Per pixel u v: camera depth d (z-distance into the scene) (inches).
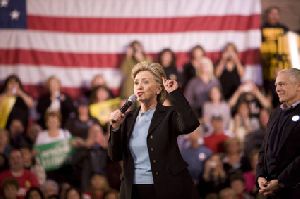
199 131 922.7
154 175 435.2
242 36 1032.8
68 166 925.2
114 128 444.8
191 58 1021.2
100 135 935.0
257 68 1025.5
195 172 904.9
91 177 900.6
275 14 1042.1
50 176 919.0
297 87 489.7
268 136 495.8
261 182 490.9
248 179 893.2
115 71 1026.1
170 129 442.3
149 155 438.0
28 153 901.2
